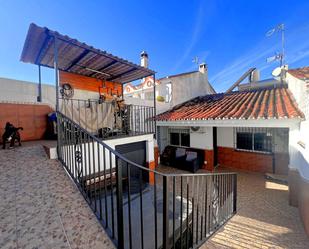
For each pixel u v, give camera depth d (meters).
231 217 3.78
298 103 4.69
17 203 1.77
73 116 4.19
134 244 1.99
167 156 7.91
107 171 3.75
